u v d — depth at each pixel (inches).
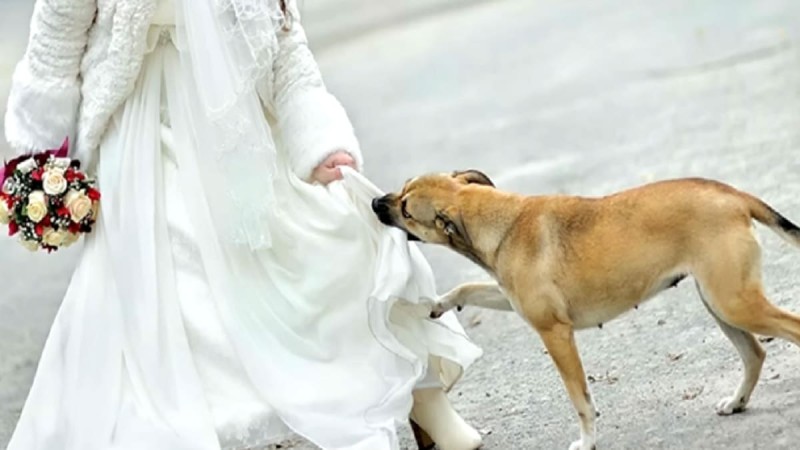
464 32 1290.6
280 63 334.6
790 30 938.7
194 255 319.6
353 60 1215.6
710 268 317.4
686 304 436.5
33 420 322.3
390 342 318.0
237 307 316.2
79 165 328.5
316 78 337.1
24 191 322.3
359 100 1009.5
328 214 323.3
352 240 324.8
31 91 323.3
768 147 609.0
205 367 316.8
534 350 436.1
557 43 1121.4
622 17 1207.6
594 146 709.9
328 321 321.1
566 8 1349.7
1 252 720.3
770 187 535.5
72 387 318.7
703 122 702.5
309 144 330.6
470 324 479.5
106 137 326.0
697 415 345.7
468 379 420.2
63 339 323.6
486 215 336.8
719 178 569.3
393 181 722.8
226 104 308.8
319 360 319.6
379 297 315.9
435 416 348.5
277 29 317.1
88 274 323.3
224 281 317.1
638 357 400.2
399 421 315.3
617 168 644.1
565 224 330.6
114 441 311.9
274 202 316.8
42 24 322.0
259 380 312.8
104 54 320.8
